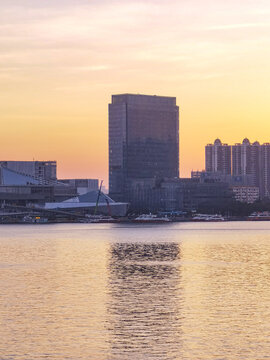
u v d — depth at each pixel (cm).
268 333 14288
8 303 17300
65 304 17150
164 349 13238
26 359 12688
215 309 16500
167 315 15850
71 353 13025
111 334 14250
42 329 14638
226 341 13738
